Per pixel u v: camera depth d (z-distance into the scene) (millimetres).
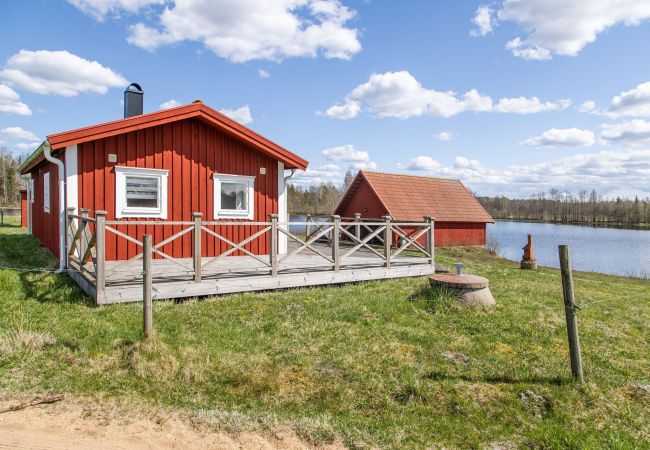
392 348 5062
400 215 21078
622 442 3312
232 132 9562
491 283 9750
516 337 5672
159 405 3600
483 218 24391
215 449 3072
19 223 24266
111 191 8445
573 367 4348
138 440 3113
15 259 9602
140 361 4238
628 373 4762
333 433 3312
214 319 5793
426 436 3367
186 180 9297
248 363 4410
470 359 4844
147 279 4723
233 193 9969
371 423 3520
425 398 3932
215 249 9688
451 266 13164
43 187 11641
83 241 7223
